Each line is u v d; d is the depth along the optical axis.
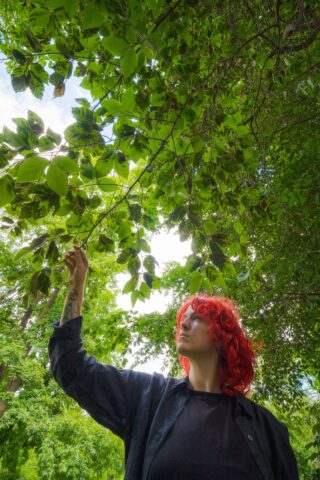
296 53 2.48
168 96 1.73
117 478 12.33
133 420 1.22
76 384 1.23
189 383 1.30
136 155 1.63
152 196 2.05
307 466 6.45
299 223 3.56
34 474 11.96
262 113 3.25
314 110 3.40
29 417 9.47
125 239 1.86
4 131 1.24
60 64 1.64
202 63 2.48
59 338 1.29
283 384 5.32
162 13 1.73
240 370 1.28
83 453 9.78
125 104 1.55
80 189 1.60
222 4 2.31
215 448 1.05
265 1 2.36
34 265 1.69
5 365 10.34
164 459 1.03
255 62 2.36
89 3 1.16
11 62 3.67
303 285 3.84
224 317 1.37
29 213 1.51
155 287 1.89
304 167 3.93
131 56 1.24
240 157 1.83
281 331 4.49
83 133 1.45
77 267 1.48
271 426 1.21
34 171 1.16
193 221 1.82
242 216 2.24
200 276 1.80
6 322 11.62
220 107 2.23
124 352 5.92
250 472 1.03
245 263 4.45
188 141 1.85
